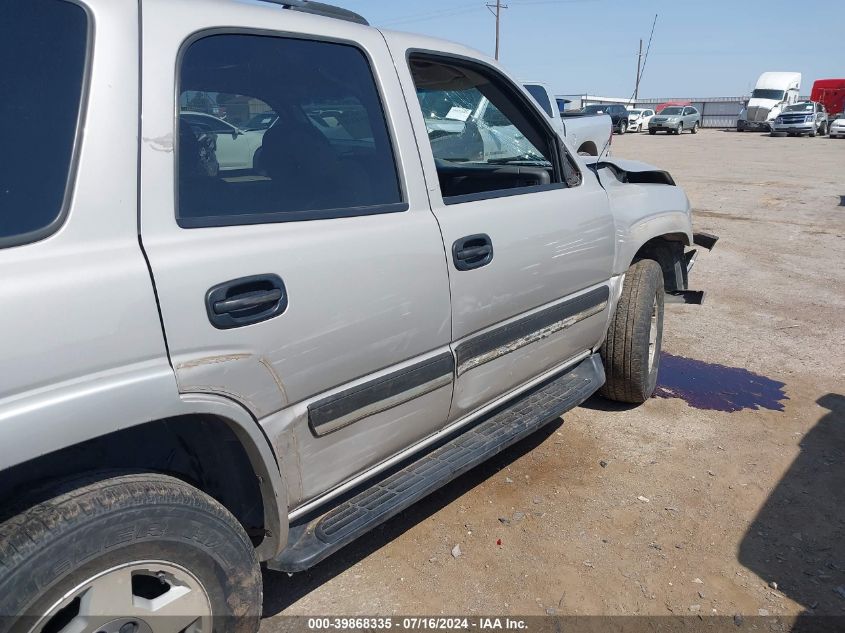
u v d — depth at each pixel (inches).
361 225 86.0
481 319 103.1
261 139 81.2
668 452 144.6
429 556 110.1
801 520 121.6
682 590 103.9
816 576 107.4
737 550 113.3
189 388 67.7
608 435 151.6
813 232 378.6
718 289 271.6
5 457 55.5
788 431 154.8
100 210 63.2
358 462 90.4
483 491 128.8
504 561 109.1
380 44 95.9
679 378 184.9
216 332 69.3
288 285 75.6
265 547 83.7
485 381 108.9
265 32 81.2
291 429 79.0
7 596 56.7
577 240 122.3
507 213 106.3
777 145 1072.8
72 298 59.6
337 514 91.9
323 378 81.2
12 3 62.0
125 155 65.4
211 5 76.4
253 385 73.4
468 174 132.8
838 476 135.9
